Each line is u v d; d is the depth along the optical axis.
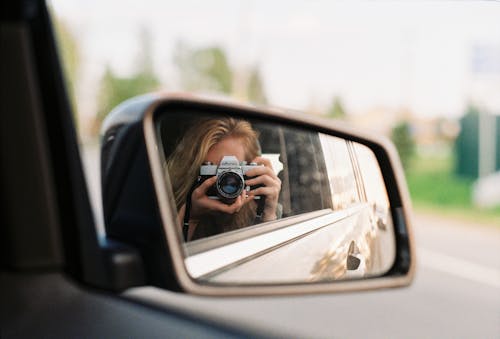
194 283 1.39
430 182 18.91
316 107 30.66
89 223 1.24
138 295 3.73
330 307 4.56
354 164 1.99
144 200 1.43
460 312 4.93
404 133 20.36
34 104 1.18
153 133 1.50
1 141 1.15
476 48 19.91
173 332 3.11
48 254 1.19
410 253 1.83
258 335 3.44
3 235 1.17
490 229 13.34
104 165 1.63
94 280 1.24
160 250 1.36
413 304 5.02
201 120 1.81
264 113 1.93
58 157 1.21
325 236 2.02
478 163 18.61
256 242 1.96
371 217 1.93
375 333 4.02
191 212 1.84
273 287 1.54
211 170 1.85
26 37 1.18
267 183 1.96
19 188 1.17
